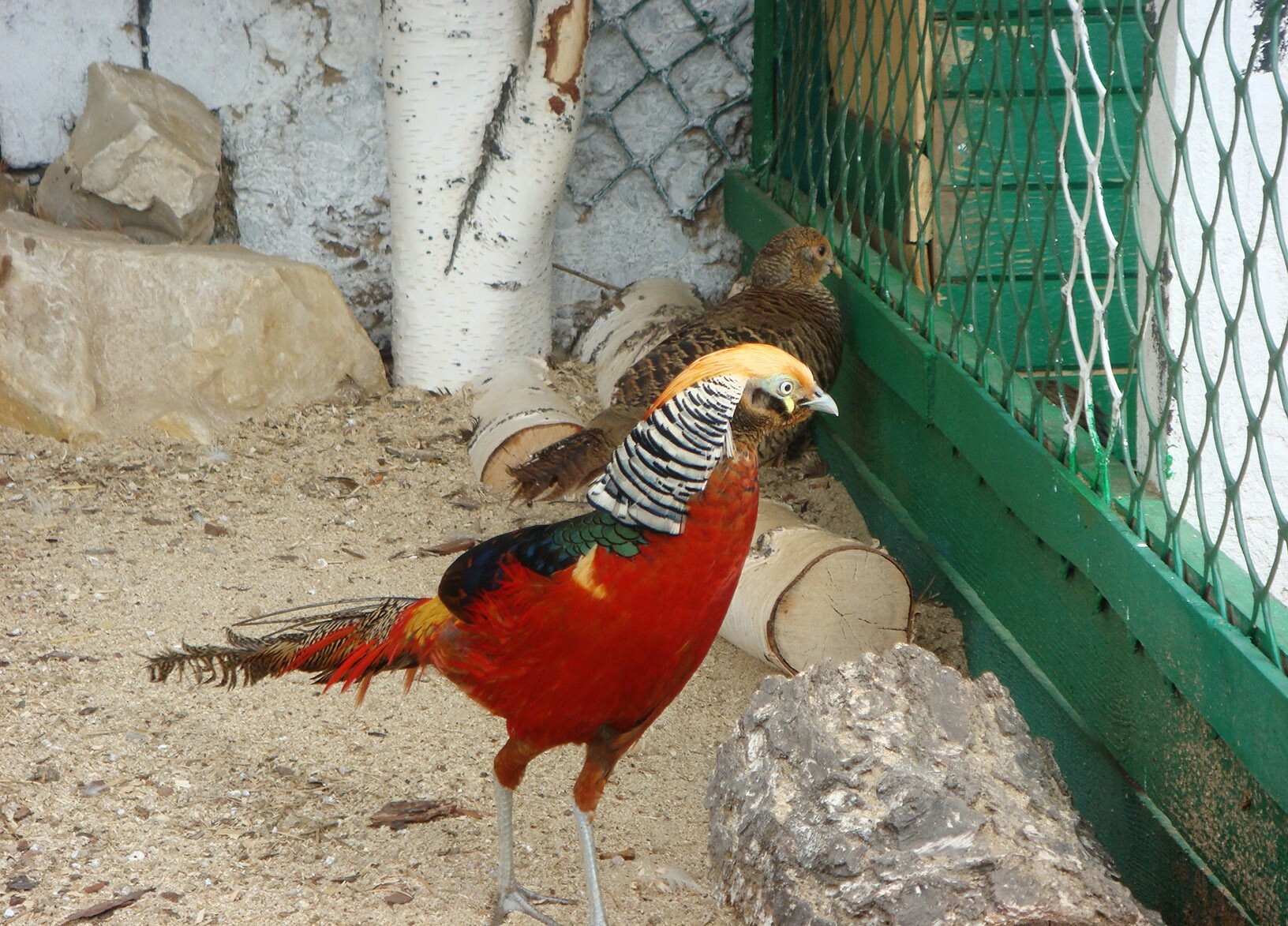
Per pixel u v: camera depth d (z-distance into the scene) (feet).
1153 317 12.10
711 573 10.19
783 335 19.10
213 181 24.09
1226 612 10.27
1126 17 16.72
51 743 13.92
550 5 22.47
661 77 26.43
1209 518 12.26
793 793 11.26
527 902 11.78
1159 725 11.67
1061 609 13.71
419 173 23.67
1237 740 9.84
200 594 17.51
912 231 18.71
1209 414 10.38
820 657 15.99
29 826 12.42
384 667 11.86
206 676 15.57
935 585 17.43
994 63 14.74
